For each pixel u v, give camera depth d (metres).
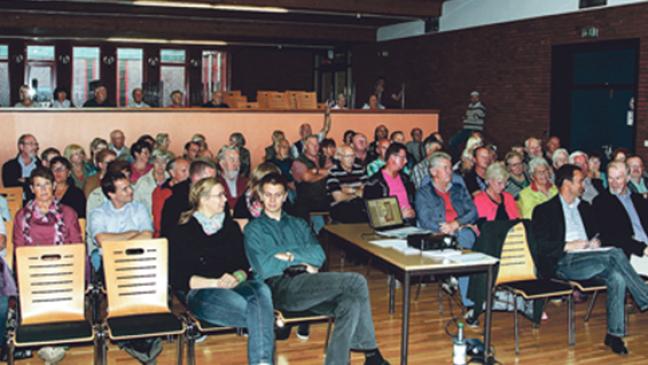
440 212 5.33
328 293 3.88
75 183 6.54
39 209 4.46
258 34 14.75
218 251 4.02
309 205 6.65
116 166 4.91
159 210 5.46
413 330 5.06
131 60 16.97
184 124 9.89
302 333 4.84
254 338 3.65
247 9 11.82
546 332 5.07
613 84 9.80
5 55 15.93
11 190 5.65
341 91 17.23
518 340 4.81
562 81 10.52
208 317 3.74
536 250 4.89
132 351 4.09
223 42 16.91
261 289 3.80
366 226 5.20
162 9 12.95
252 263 4.07
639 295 4.84
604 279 4.82
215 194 4.00
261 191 4.16
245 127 10.23
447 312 5.50
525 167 7.61
